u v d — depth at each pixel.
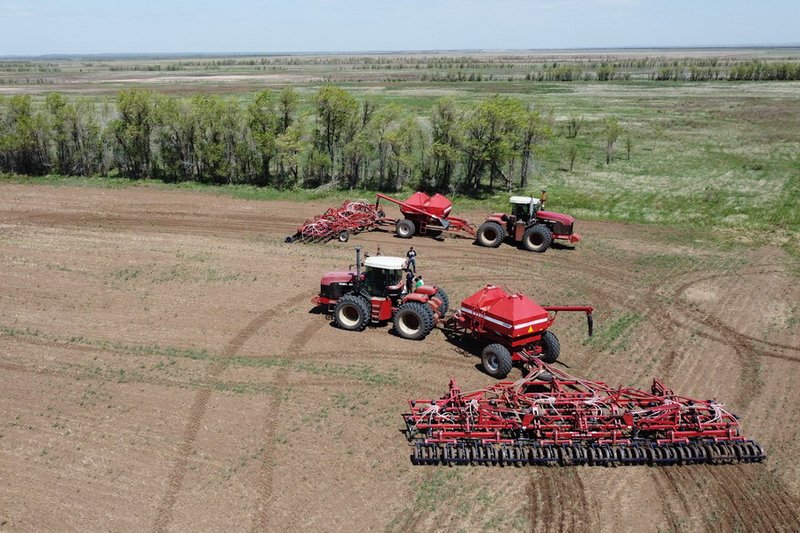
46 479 12.27
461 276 23.77
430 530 10.95
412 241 28.53
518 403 13.93
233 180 40.41
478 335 17.00
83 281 23.08
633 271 24.48
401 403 14.88
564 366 16.73
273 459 12.82
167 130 41.34
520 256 26.33
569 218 26.89
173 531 10.93
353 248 27.27
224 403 14.88
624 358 17.25
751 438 13.54
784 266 25.00
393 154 37.59
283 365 16.73
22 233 29.47
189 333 18.70
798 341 18.44
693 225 30.84
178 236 29.11
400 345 18.03
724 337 18.69
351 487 12.02
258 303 21.05
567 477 12.45
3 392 15.42
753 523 11.22
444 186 37.62
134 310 20.44
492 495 11.88
